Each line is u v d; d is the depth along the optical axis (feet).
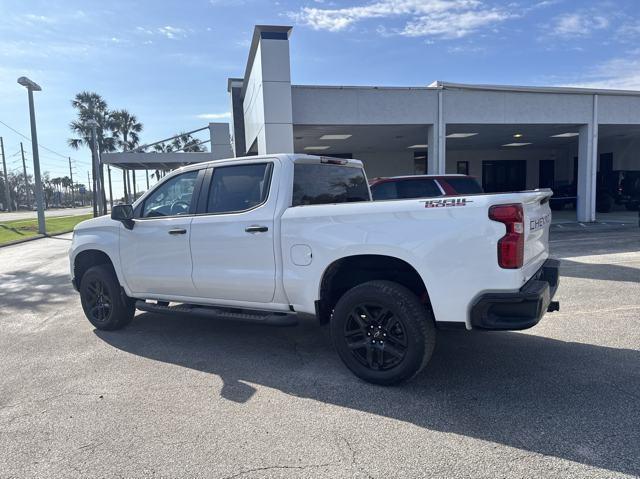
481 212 11.48
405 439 10.25
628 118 57.31
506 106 53.31
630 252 34.78
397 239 12.40
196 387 13.30
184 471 9.28
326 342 17.10
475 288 11.60
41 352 16.69
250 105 52.80
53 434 10.84
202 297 16.28
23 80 70.23
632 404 11.49
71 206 393.09
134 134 162.50
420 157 90.38
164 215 17.20
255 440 10.37
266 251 14.52
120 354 16.26
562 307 20.20
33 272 36.32
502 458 9.41
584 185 58.70
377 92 49.70
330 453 9.78
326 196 16.51
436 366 14.35
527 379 13.17
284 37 42.39
